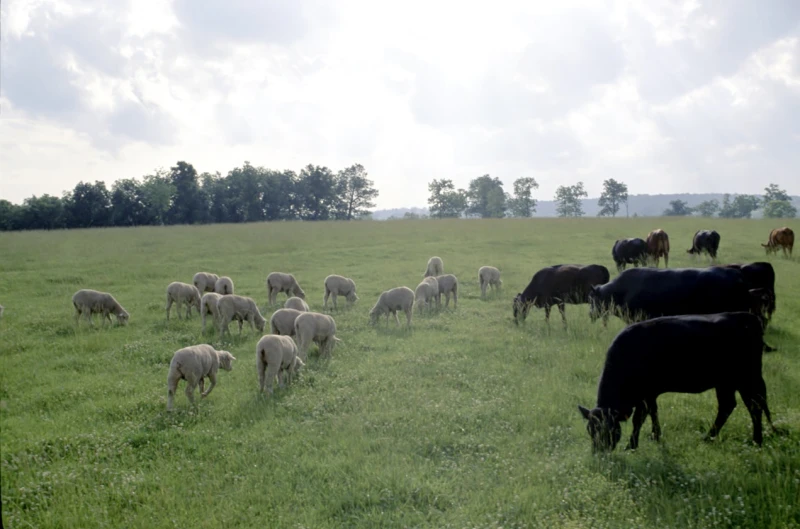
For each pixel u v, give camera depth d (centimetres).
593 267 1555
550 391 1011
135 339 1452
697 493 661
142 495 680
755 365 780
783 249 2730
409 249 3481
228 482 721
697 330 777
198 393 1063
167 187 8619
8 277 2406
